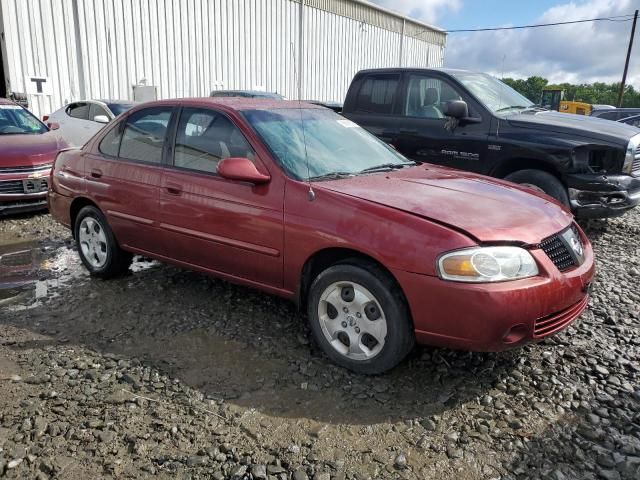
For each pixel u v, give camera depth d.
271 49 20.80
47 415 2.82
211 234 3.79
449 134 6.30
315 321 3.34
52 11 13.58
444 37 33.72
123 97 15.64
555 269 2.97
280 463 2.47
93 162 4.71
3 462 2.47
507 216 3.10
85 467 2.45
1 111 8.57
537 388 3.10
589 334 3.77
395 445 2.60
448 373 3.25
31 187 7.29
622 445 2.59
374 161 4.10
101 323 3.96
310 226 3.25
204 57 18.08
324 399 2.98
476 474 2.42
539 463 2.48
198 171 3.93
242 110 3.92
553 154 5.65
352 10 24.94
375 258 2.99
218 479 2.38
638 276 5.02
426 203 3.15
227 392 3.04
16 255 5.78
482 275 2.76
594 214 5.64
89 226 4.88
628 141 5.52
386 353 3.05
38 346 3.59
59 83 13.95
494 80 6.90
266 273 3.57
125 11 15.37
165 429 2.71
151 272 5.05
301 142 3.85
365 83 7.14
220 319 4.00
